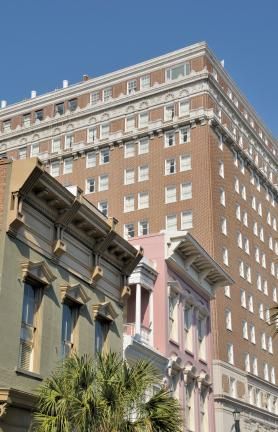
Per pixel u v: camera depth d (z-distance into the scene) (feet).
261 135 255.29
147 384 62.34
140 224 210.59
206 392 127.24
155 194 211.20
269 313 225.35
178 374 114.32
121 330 89.92
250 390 193.36
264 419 196.65
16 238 67.56
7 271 65.10
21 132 250.57
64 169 237.04
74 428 57.62
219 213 202.28
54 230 75.41
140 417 60.23
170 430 61.46
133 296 111.96
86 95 241.76
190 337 123.24
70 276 77.92
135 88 231.09
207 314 135.03
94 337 81.87
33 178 68.49
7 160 69.36
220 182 208.44
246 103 244.22
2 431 60.23
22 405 62.64
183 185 206.69
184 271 123.54
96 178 227.81
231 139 221.46
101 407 57.82
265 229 240.94
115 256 90.33
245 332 201.98
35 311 70.23
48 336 70.85
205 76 214.48
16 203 67.41
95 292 84.12
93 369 61.52
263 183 248.93
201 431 121.19
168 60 225.76
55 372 66.28
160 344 110.01
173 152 213.46
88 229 81.82
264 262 233.14
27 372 65.51
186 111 215.72
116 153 226.99
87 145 232.73
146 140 221.87
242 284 207.41
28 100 254.47
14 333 64.75
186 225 200.64
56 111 247.29
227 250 201.57
